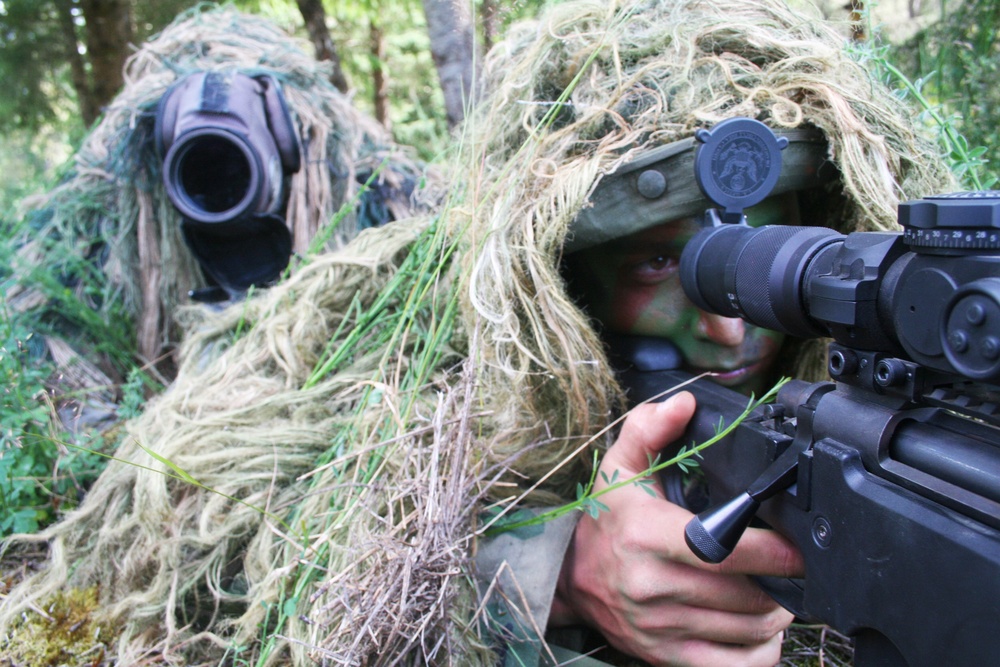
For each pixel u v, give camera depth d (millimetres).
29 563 1024
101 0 3023
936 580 456
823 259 554
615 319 868
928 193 794
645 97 806
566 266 887
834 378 557
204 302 1417
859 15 977
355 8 3133
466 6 1131
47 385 1269
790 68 786
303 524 777
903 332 460
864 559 516
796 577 650
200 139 1317
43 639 873
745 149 731
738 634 745
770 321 622
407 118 3340
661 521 731
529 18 1013
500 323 791
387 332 1034
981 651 428
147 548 885
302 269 1140
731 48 819
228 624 836
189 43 1638
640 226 776
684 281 748
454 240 932
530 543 818
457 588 731
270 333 1071
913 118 842
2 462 1018
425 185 1340
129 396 1249
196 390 1059
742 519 597
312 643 705
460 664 727
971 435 471
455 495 727
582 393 804
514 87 896
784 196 827
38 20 3127
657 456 774
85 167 1581
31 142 4191
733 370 851
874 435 517
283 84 1565
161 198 1486
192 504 904
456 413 807
